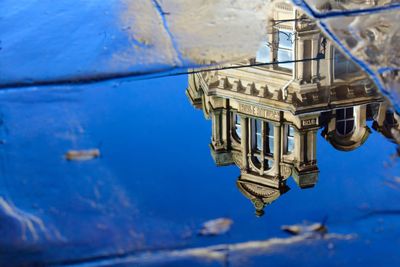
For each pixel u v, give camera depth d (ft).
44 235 3.10
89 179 3.38
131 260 2.99
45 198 3.28
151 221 3.16
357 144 3.62
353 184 3.36
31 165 3.45
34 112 3.77
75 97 3.88
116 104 3.84
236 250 3.01
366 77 3.93
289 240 3.05
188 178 3.42
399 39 4.12
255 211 3.21
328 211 3.20
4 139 3.60
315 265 2.94
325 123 3.76
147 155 3.54
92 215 3.19
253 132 3.75
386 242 3.03
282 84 4.04
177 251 3.02
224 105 3.91
